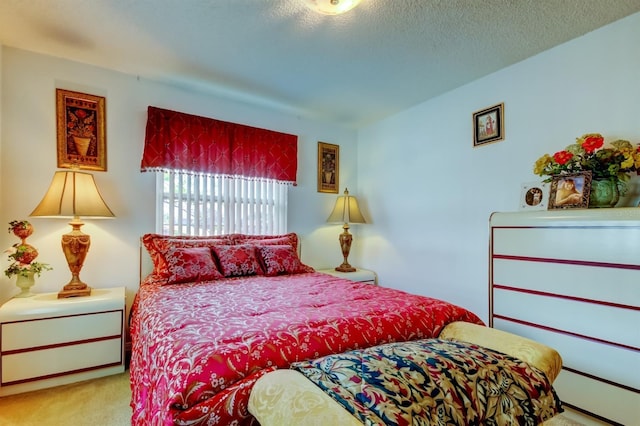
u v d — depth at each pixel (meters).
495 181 2.42
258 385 0.87
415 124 3.13
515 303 1.82
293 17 1.78
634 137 1.75
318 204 3.59
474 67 2.35
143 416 1.12
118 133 2.48
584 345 1.52
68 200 2.04
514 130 2.30
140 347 1.49
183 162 2.67
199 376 0.90
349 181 3.84
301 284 2.16
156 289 1.99
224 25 1.86
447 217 2.79
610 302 1.44
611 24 1.83
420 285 3.03
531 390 0.98
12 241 2.14
